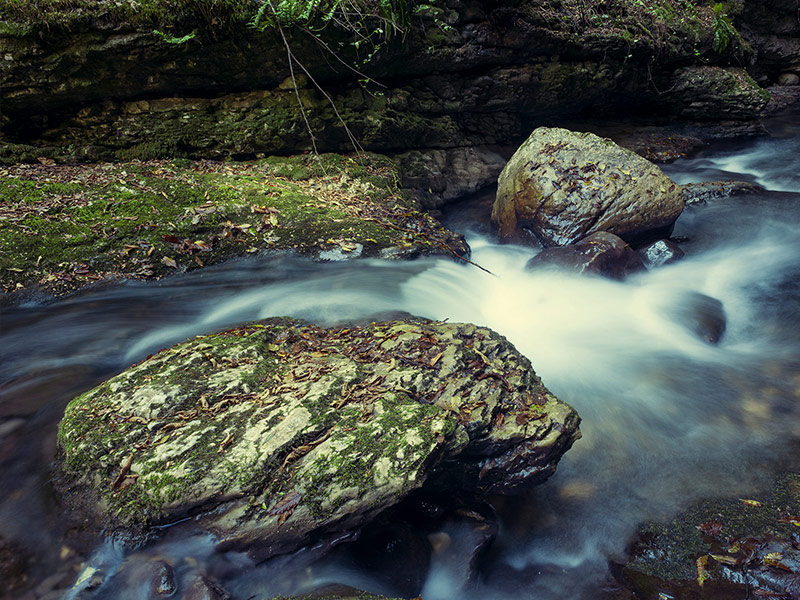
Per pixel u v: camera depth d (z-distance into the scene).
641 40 9.83
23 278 4.84
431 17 7.46
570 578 3.06
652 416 4.17
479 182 8.87
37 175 6.08
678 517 3.34
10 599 2.42
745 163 10.02
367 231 6.09
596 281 5.79
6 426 3.35
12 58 5.82
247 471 2.68
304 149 7.56
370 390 3.19
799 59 14.62
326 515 2.62
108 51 6.01
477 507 3.33
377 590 2.78
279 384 3.28
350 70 7.32
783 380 4.53
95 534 2.66
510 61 8.62
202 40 6.21
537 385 3.63
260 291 5.17
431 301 5.20
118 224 5.50
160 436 2.91
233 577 2.57
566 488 3.63
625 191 6.37
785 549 2.98
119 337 4.40
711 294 6.00
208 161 7.16
